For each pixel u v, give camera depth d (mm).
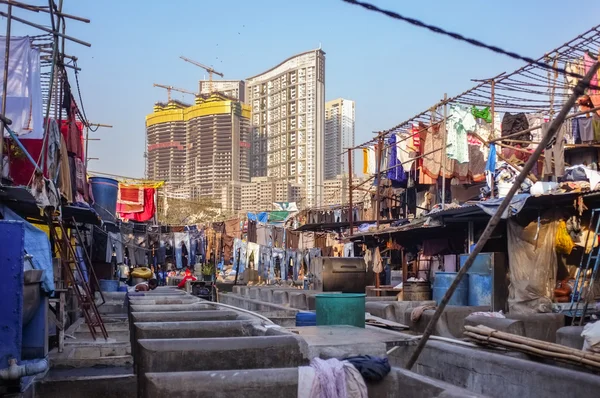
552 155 13297
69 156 15305
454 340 8586
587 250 11844
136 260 29609
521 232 12445
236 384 5504
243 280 33312
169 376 5488
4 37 10664
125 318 15227
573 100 4203
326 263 18609
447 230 17703
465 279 13594
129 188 30188
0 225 6449
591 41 12578
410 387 5719
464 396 5016
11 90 10602
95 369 9797
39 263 7645
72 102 14992
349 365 5730
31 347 7270
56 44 11289
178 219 50094
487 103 16344
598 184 11195
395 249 20594
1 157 9539
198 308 11523
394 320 13109
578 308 11211
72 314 14258
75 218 15602
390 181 22828
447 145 17047
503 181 16359
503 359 7152
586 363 6891
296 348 6949
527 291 12039
